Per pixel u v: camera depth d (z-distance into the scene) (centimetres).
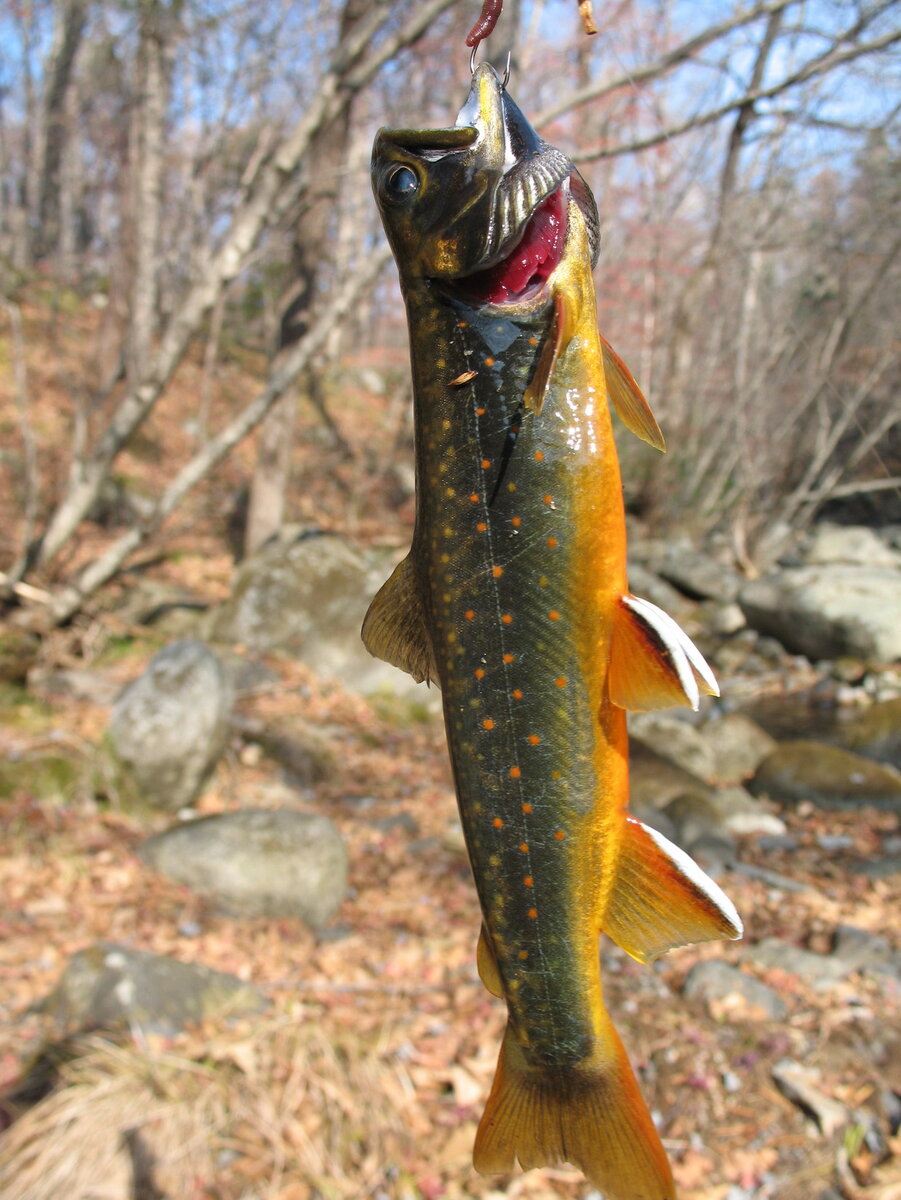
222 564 222
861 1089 77
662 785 140
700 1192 68
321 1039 76
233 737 137
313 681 164
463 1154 69
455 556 22
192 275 241
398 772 141
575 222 22
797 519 263
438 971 91
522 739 23
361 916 102
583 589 22
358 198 352
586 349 22
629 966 93
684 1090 77
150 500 240
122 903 96
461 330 22
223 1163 66
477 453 22
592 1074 24
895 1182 68
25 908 94
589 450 22
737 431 253
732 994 88
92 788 112
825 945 99
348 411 357
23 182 412
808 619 206
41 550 152
